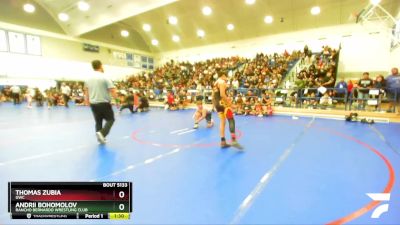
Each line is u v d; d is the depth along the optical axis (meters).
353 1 12.70
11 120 8.26
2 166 3.44
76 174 3.12
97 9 13.44
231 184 2.79
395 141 4.95
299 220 2.04
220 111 4.37
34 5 15.91
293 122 7.77
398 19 10.50
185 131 6.22
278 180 2.90
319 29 14.97
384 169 3.26
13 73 15.23
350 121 7.93
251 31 17.58
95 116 4.66
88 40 18.92
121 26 21.22
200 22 18.06
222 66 16.81
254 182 2.85
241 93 11.38
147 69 24.09
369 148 4.38
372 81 9.03
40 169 3.31
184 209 2.24
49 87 16.84
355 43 13.76
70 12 15.05
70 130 6.38
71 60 18.03
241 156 3.91
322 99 9.54
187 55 22.30
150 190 2.64
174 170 3.27
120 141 5.05
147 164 3.53
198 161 3.66
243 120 8.30
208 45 20.66
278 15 15.41
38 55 16.25
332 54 12.79
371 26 13.12
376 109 8.55
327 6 13.62
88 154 4.06
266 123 7.54
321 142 4.88
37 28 16.11
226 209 2.24
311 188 2.67
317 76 11.10
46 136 5.59
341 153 4.05
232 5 15.53
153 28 20.66
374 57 13.18
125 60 21.84
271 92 11.12
